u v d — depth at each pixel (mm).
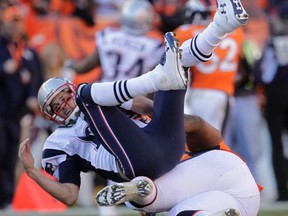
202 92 23812
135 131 14727
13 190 28438
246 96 28141
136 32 24484
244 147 28438
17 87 28141
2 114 28109
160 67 14375
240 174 15672
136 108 15484
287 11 28641
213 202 15164
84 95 14672
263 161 29859
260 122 29016
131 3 24688
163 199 15195
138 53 24406
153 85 14398
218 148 16016
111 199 14445
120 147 14688
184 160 15711
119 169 14992
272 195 29172
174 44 14258
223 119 24047
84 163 15586
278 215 25406
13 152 28422
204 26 22688
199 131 15773
